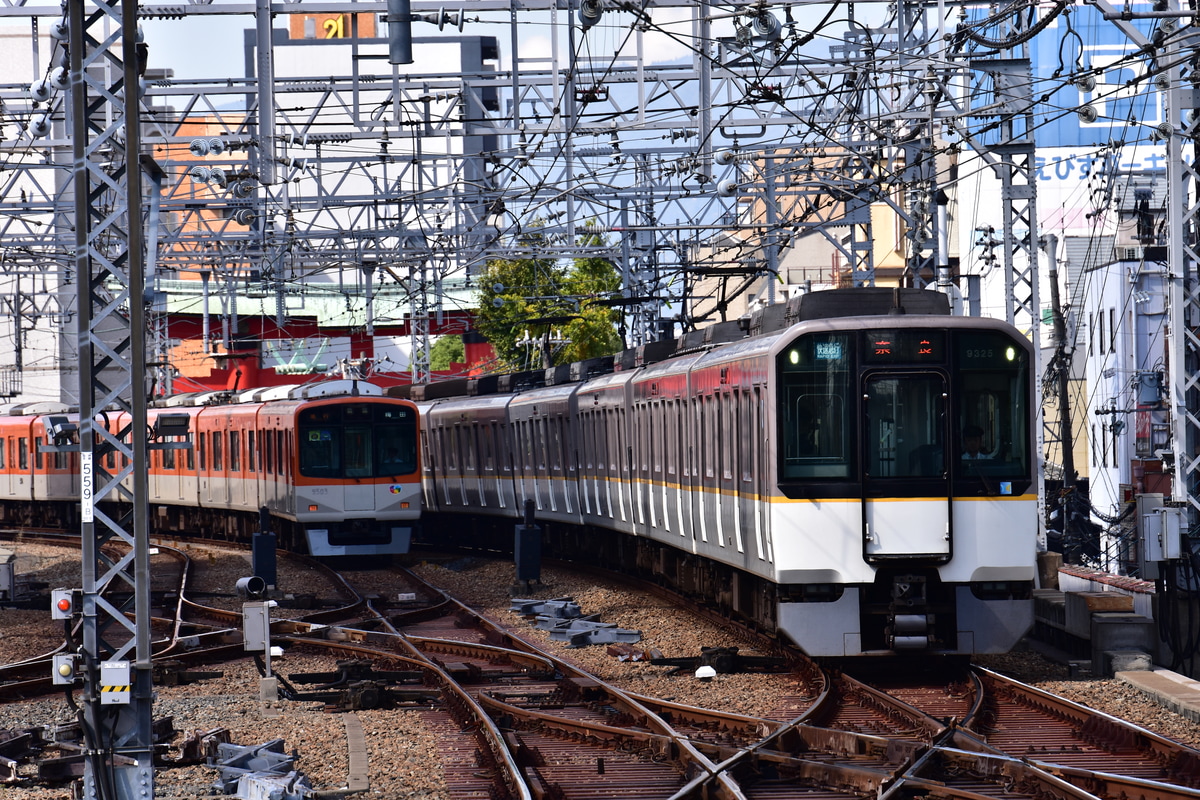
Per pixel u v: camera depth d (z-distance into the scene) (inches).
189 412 5748.0
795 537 2210.9
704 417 2785.4
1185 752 1567.4
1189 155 3228.3
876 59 3334.2
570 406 4195.4
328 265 5275.6
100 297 1567.4
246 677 2486.5
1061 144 7342.5
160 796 1550.2
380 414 4569.4
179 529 6131.9
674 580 3432.6
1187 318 2490.2
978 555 2214.6
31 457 6801.2
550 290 7810.0
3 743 1779.0
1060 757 1652.3
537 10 3356.3
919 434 2225.6
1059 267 7135.8
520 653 2527.1
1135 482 5098.4
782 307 2541.8
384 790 1556.3
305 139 3878.0
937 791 1460.4
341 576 4156.0
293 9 3363.7
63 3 2807.6
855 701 2065.7
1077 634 2503.7
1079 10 7249.0
